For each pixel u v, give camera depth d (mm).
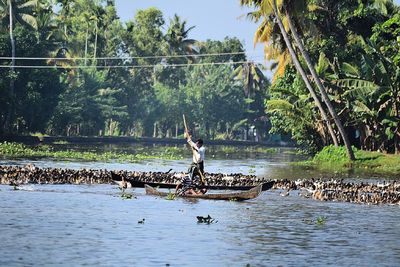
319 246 26047
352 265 23078
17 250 23484
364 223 31953
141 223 29672
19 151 83375
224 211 34344
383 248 26047
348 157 78562
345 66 80875
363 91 77938
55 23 146375
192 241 26094
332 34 91938
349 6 91438
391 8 92750
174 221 30516
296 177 59281
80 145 122312
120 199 37406
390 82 77938
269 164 81812
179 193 39719
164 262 22594
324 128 90750
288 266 22641
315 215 34062
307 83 77375
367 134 85438
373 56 83125
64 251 23625
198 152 39906
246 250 24844
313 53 88562
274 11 74125
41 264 21719
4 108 122500
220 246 25375
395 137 81562
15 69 126750
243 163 84062
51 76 129125
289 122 93938
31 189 40344
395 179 59344
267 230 29094
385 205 39125
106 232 27281
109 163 71875
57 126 146375
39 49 130500
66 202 35406
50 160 72438
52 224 28688
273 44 86000
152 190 39875
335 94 84562
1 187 40969
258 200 39469
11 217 30078
